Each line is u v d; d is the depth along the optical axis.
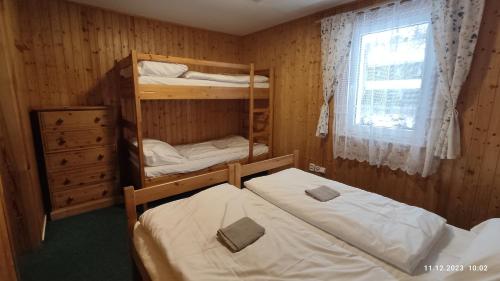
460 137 2.05
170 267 1.14
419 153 2.25
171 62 2.67
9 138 1.90
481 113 1.94
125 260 2.01
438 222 1.47
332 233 1.48
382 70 2.45
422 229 1.37
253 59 4.04
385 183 2.59
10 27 2.06
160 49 3.44
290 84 3.44
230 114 4.24
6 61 1.80
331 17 2.79
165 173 2.69
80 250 2.12
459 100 2.02
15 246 1.97
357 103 2.70
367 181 2.74
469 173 2.04
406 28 2.24
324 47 2.90
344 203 1.70
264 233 1.35
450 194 2.16
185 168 2.82
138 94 2.42
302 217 1.64
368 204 1.69
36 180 2.35
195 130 3.87
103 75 3.05
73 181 2.71
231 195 1.71
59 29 2.72
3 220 1.27
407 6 2.22
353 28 2.62
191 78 2.81
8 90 1.84
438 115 2.10
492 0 1.82
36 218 2.10
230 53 4.15
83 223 2.56
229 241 1.25
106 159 2.89
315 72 3.12
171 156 2.79
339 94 2.82
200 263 1.13
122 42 3.13
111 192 2.98
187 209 1.55
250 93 3.28
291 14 3.10
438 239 1.39
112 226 2.51
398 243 1.26
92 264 1.96
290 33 3.37
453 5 1.93
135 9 2.97
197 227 1.38
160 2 2.76
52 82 2.75
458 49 1.93
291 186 1.98
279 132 3.67
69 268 1.91
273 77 3.62
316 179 2.16
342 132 2.85
